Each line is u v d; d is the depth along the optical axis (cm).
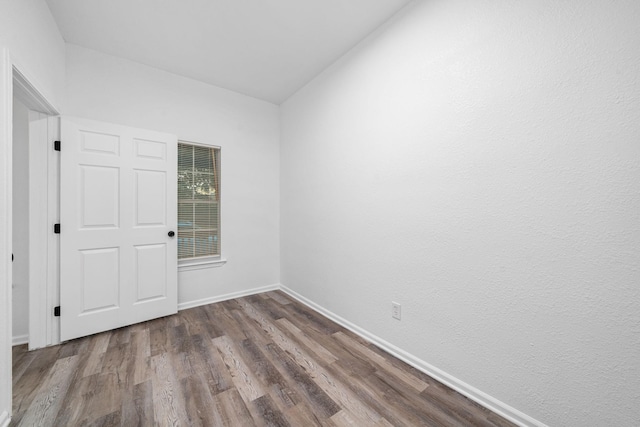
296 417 129
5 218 124
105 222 219
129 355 184
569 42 109
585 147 106
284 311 268
